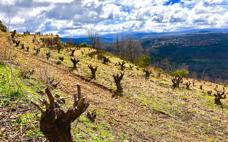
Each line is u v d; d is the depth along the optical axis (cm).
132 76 5650
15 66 2619
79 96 934
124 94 3706
